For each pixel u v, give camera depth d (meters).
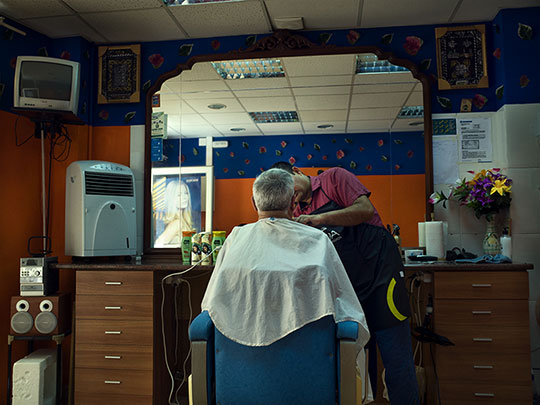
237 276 1.43
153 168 3.60
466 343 2.53
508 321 2.51
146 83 3.58
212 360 1.46
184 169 3.65
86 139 3.53
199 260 2.87
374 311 2.06
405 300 2.07
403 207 3.39
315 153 3.67
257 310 1.38
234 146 3.70
